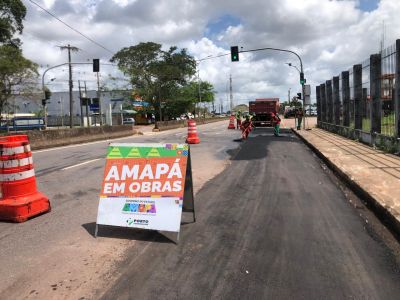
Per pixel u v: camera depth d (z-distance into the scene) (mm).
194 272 4754
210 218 6957
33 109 99188
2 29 45344
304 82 34156
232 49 35125
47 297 4195
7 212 6891
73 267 4930
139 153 6285
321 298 4125
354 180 9156
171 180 6059
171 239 5895
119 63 72000
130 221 6082
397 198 7367
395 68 13461
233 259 5129
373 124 16422
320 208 7598
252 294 4219
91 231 6324
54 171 12688
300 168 12508
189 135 22391
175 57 73750
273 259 5117
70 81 50250
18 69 43188
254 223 6648
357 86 19625
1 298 4191
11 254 5395
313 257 5176
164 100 74438
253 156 15781
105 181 6328
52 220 6977
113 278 4613
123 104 77562
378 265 4918
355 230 6262
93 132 29438
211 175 11320
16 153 7012
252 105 40469
